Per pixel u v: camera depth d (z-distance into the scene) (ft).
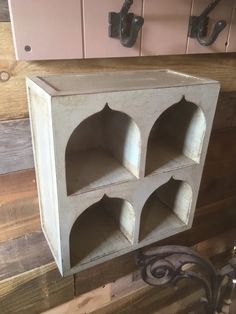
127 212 1.89
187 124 1.92
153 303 3.35
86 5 1.64
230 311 3.24
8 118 1.77
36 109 1.57
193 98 1.65
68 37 1.66
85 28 1.69
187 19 2.01
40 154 1.71
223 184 3.14
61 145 1.34
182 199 2.12
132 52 1.90
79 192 1.51
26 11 1.51
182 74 1.94
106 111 1.86
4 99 1.72
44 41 1.61
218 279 2.67
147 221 2.14
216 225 3.41
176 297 3.51
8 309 2.30
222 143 2.85
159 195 2.39
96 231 2.03
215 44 2.22
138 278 3.06
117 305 3.07
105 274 2.77
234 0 2.14
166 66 2.19
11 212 2.01
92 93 1.32
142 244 1.98
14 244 2.11
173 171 1.81
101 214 2.20
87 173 1.70
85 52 1.74
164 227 2.09
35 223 2.14
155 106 1.53
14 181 1.94
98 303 2.90
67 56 1.70
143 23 1.71
